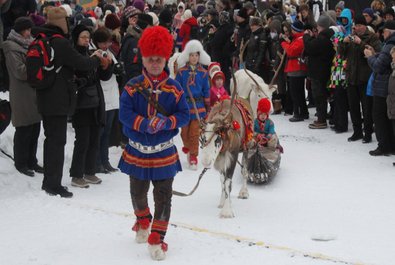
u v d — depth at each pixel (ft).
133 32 29.86
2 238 18.74
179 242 18.45
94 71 25.08
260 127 27.73
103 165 28.53
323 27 36.04
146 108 16.98
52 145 23.93
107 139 28.40
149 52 16.61
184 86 28.63
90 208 22.04
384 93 30.12
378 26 38.34
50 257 17.17
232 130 21.18
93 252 17.57
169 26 41.34
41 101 23.54
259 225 20.90
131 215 21.18
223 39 44.11
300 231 20.29
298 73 38.73
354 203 23.62
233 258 17.10
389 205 23.30
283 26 39.06
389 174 27.76
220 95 29.58
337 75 35.12
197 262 16.83
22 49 26.30
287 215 22.17
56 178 24.14
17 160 26.96
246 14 42.32
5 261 16.88
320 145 33.55
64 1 58.39
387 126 30.76
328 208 23.03
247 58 41.24
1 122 24.61
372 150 31.99
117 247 17.97
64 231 19.39
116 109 28.96
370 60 30.40
